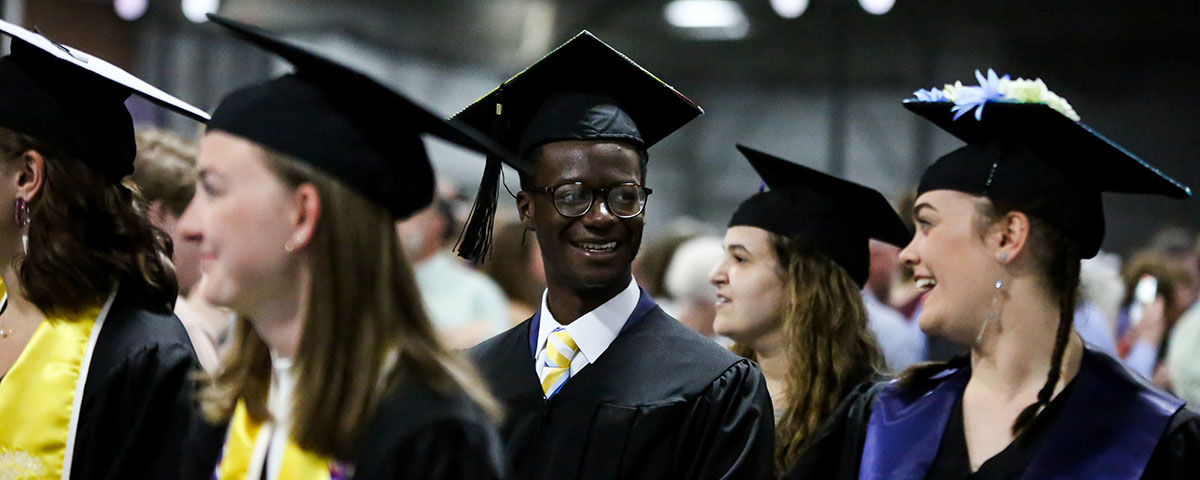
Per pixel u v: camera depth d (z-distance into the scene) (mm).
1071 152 4152
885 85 36969
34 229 4352
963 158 4254
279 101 3133
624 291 4871
